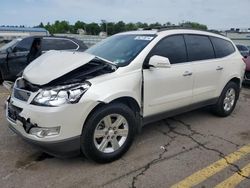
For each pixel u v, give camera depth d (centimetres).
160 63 391
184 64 464
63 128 329
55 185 323
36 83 344
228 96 577
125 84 374
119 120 374
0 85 906
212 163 378
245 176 347
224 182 333
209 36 533
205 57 511
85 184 326
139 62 399
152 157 392
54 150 338
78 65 357
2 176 339
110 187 321
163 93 432
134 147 423
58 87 332
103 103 352
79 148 349
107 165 369
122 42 460
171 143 441
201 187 323
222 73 540
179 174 349
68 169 357
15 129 365
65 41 917
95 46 495
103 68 371
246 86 969
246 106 682
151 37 438
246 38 3869
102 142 364
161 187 322
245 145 441
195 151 414
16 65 876
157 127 509
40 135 329
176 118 561
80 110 334
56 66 362
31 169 355
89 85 344
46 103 327
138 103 398
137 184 327
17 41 910
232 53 579
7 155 389
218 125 531
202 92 504
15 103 355
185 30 488
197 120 554
